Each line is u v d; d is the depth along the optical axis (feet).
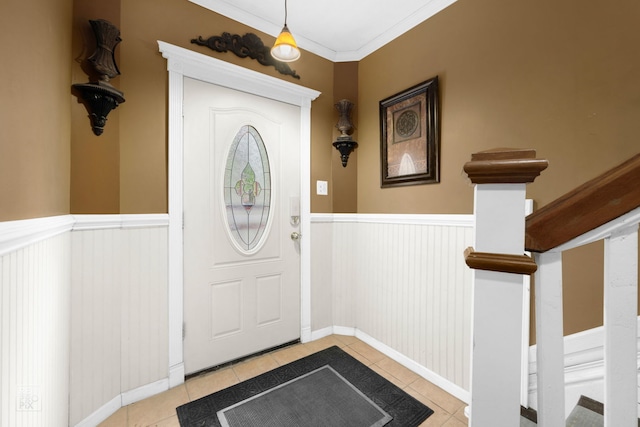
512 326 1.62
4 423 2.42
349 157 8.16
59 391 3.87
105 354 4.82
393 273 6.95
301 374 6.14
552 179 4.48
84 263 4.55
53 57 3.75
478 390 1.71
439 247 5.96
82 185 4.60
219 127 6.29
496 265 1.61
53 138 3.76
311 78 7.72
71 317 4.35
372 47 7.62
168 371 5.59
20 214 2.82
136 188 5.24
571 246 1.56
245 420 4.79
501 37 5.07
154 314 5.44
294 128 7.45
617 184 1.44
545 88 4.55
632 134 3.78
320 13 6.53
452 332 5.69
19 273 2.68
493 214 1.65
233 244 6.52
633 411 1.43
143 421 4.75
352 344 7.57
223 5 6.21
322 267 8.02
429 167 6.15
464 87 5.62
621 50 3.85
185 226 5.86
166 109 5.60
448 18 5.91
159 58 5.51
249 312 6.78
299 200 7.59
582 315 4.16
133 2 5.22
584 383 4.09
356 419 4.86
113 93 4.67
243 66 6.57
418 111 6.40
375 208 7.57
